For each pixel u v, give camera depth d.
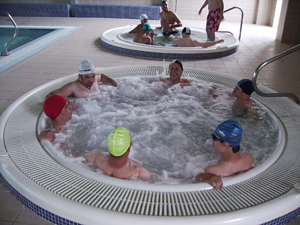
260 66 2.40
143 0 9.09
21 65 3.98
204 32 6.41
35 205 1.44
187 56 4.51
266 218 1.36
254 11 8.71
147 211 1.34
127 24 7.77
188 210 1.35
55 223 1.41
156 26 6.96
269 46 5.67
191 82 3.25
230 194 1.49
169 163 1.92
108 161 1.74
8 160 1.70
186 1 8.80
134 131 2.30
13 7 8.73
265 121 2.43
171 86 3.16
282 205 1.40
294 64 4.42
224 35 6.09
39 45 5.22
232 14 8.84
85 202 1.38
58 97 2.14
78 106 2.64
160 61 4.44
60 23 7.79
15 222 1.42
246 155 1.81
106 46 5.16
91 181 1.57
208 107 2.73
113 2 9.19
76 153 1.97
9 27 7.25
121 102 2.79
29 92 2.76
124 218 1.29
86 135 2.21
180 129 2.35
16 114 2.33
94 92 2.93
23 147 1.88
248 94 2.71
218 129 1.66
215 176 1.61
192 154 2.03
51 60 4.27
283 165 1.77
